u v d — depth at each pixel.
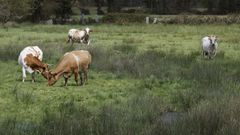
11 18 66.25
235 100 12.60
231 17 63.84
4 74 19.59
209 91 15.85
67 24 66.44
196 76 19.02
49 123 11.52
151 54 25.14
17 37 40.12
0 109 13.91
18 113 13.47
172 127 10.55
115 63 21.59
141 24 63.34
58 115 12.69
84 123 11.09
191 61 23.56
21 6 64.25
